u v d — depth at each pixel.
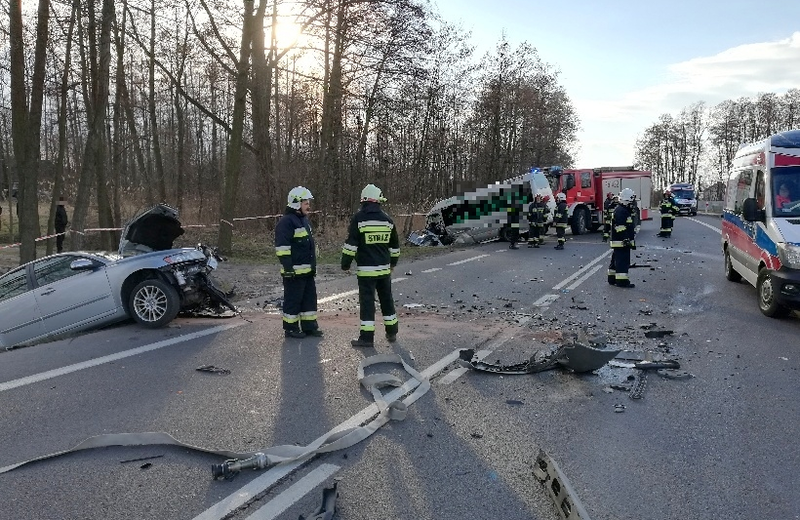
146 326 8.12
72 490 3.69
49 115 27.91
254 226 22.89
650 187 28.47
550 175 24.12
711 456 4.29
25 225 13.64
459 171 29.33
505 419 4.94
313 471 3.96
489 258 16.50
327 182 23.20
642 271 13.95
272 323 8.45
